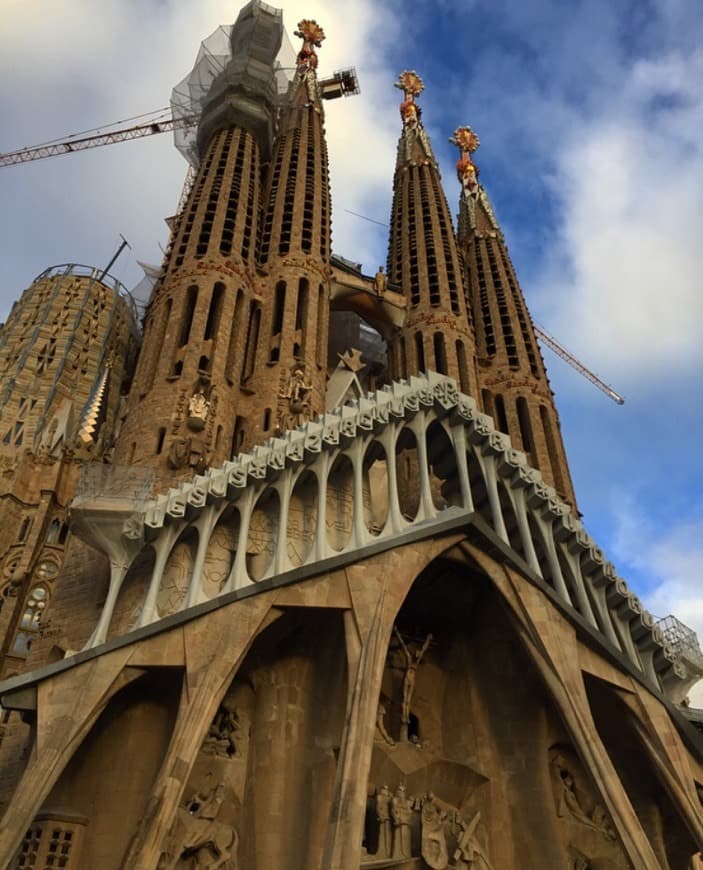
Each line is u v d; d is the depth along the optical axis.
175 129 64.00
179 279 43.56
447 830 27.91
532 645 27.84
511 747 30.62
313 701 27.84
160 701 25.75
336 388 46.31
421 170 69.75
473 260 64.81
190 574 27.53
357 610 25.20
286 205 54.31
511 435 50.66
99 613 28.80
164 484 32.62
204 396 37.44
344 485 31.88
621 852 29.31
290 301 46.75
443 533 27.91
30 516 39.62
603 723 31.38
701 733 31.83
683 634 35.88
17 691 23.22
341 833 19.91
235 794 25.61
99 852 23.16
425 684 32.50
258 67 59.59
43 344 52.50
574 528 31.77
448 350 52.88
